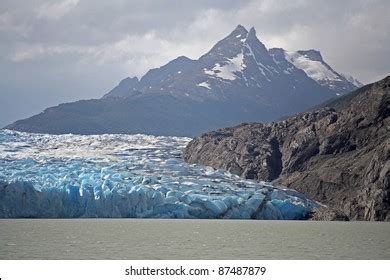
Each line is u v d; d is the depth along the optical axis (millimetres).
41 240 191750
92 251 165500
